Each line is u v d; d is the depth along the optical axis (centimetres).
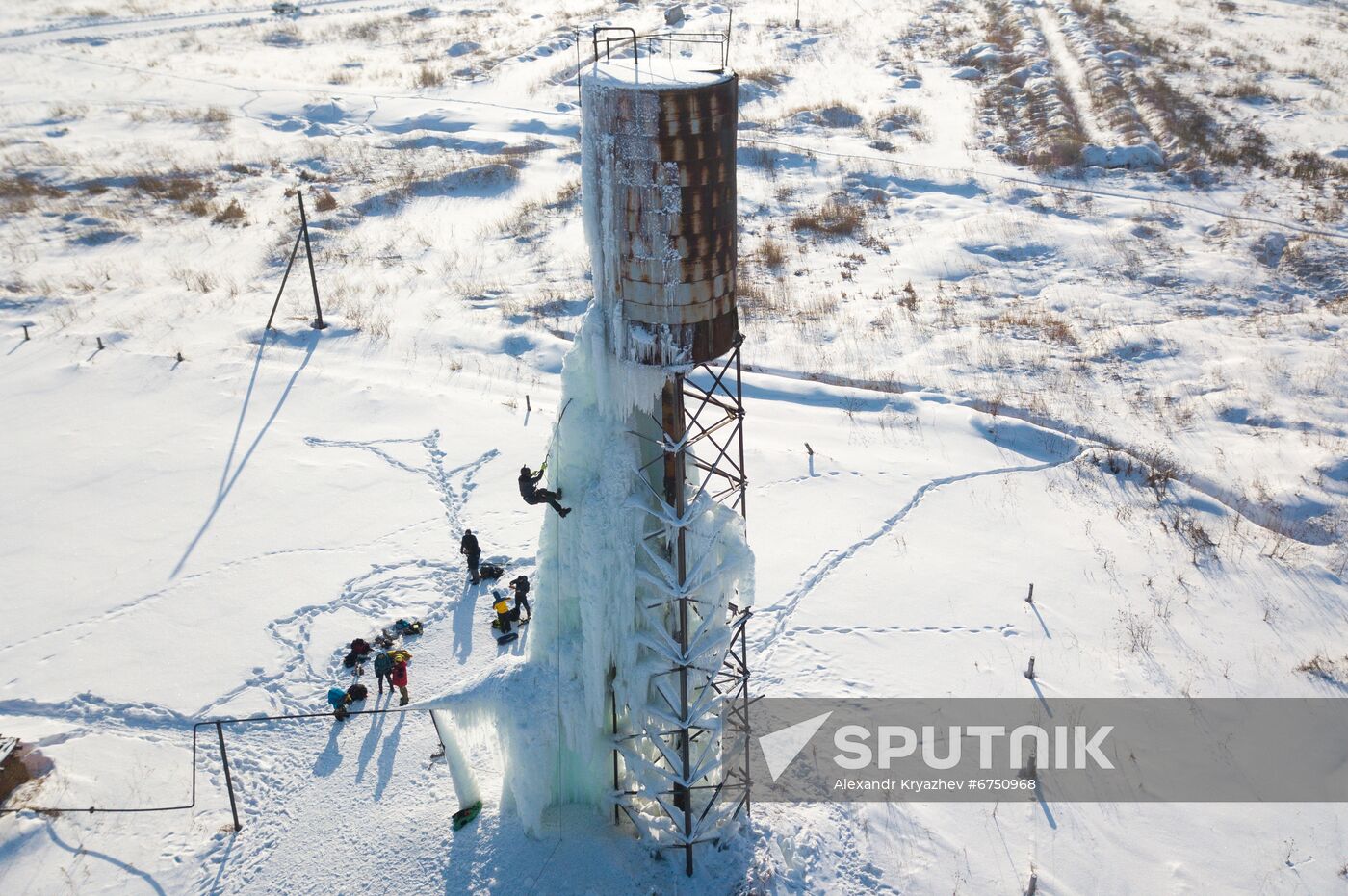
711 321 1238
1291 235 3853
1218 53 6022
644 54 1285
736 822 1533
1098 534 2330
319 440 2742
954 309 3472
